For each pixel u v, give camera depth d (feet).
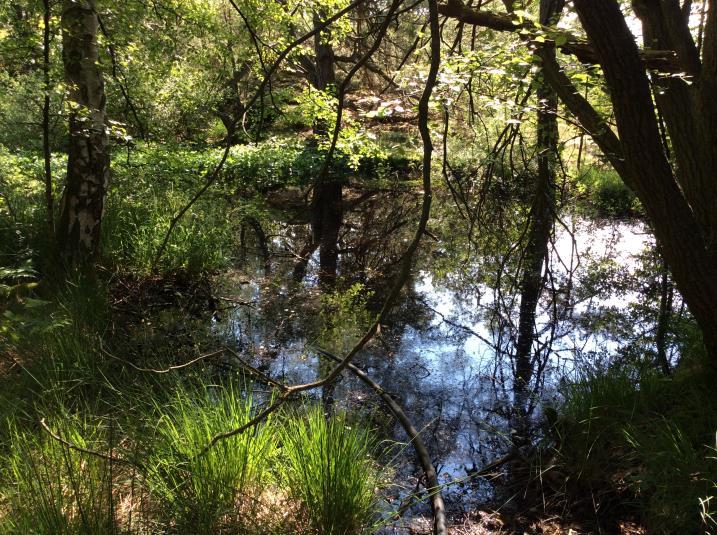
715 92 12.55
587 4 9.31
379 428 13.53
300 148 52.08
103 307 17.03
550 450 12.39
